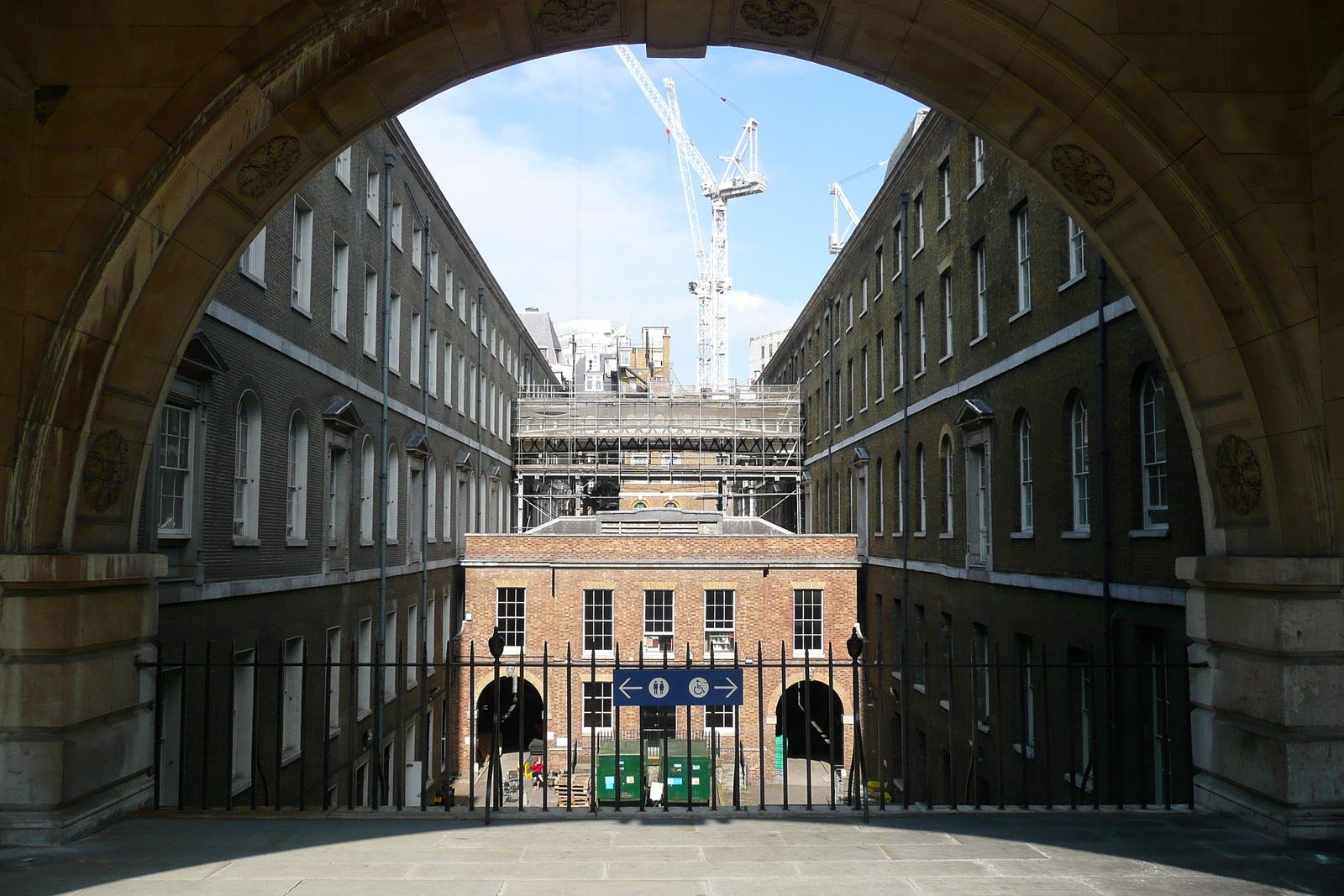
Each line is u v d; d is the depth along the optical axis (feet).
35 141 27.07
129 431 29.25
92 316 26.66
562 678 109.29
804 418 156.46
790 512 175.83
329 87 29.01
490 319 138.00
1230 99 28.35
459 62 31.40
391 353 84.48
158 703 30.91
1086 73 28.40
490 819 28.78
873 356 105.09
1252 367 28.07
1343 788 26.35
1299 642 26.71
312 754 60.39
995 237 64.44
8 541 26.35
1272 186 28.09
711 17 30.99
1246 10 28.53
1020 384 59.41
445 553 106.32
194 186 27.58
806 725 29.96
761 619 110.32
